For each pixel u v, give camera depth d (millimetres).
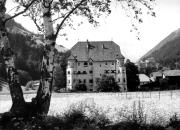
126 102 50781
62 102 51781
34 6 14172
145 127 11766
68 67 118688
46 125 11156
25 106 12477
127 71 117562
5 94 91250
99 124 12391
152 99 58219
